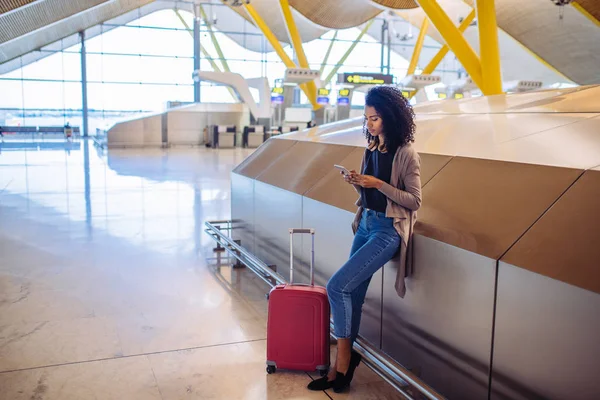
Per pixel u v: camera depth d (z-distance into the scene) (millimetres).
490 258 2766
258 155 7035
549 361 2447
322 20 31094
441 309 3156
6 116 36406
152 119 31094
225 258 6723
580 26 26016
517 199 3014
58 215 9336
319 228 4645
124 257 6715
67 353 4004
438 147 4203
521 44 30125
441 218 3324
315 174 5195
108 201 10812
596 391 2234
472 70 15328
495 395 2775
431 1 15375
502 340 2713
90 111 37312
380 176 3223
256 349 4090
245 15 35469
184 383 3559
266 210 5941
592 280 2258
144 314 4809
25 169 16453
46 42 35219
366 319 3994
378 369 3375
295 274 5211
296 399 3355
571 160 3057
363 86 32500
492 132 4113
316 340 3592
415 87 30984
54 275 5949
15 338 4273
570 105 4250
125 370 3736
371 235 3287
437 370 3225
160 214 9516
